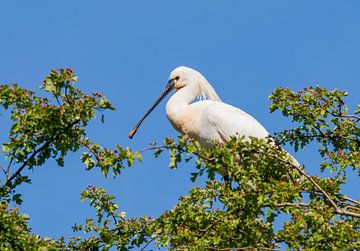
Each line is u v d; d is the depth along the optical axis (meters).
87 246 14.89
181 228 13.27
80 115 12.83
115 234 15.09
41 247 12.28
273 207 12.91
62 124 13.03
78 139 13.10
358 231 12.99
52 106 13.02
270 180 13.77
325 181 14.41
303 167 14.53
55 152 13.56
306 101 15.55
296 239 12.40
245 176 13.20
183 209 13.60
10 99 13.27
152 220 14.77
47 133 13.33
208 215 13.59
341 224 12.40
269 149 14.20
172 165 12.30
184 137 12.35
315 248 12.30
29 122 13.09
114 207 15.55
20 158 13.45
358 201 14.70
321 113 15.32
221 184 14.10
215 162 12.54
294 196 13.15
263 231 13.05
